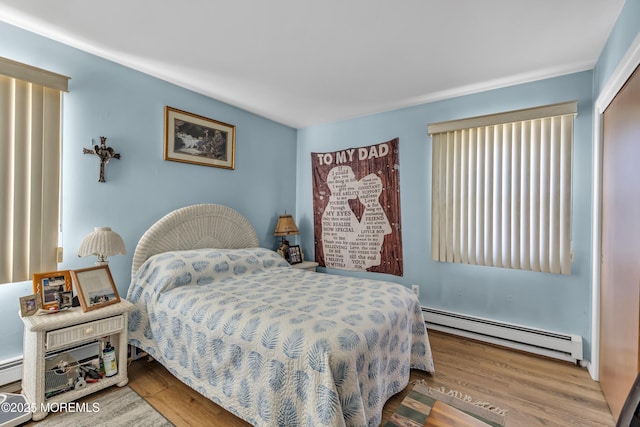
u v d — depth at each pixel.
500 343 2.66
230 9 1.72
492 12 1.72
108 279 2.04
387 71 2.47
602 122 2.11
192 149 2.90
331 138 3.85
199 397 1.89
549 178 2.45
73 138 2.15
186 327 1.85
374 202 3.47
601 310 2.10
